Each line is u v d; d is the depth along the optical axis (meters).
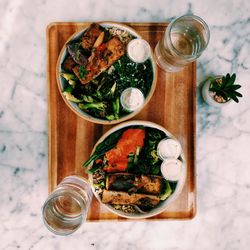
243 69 0.75
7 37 0.72
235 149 0.75
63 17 0.72
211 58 0.74
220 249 0.76
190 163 0.70
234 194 0.76
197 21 0.64
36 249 0.74
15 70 0.72
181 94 0.69
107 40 0.65
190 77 0.69
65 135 0.68
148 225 0.75
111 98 0.67
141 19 0.73
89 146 0.69
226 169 0.76
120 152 0.66
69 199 0.62
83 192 0.61
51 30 0.68
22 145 0.73
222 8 0.74
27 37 0.72
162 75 0.69
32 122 0.73
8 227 0.74
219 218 0.76
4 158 0.73
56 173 0.69
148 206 0.67
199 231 0.76
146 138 0.68
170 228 0.75
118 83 0.68
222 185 0.76
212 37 0.74
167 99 0.69
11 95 0.73
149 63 0.67
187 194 0.70
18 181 0.74
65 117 0.68
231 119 0.75
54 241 0.74
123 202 0.66
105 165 0.67
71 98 0.65
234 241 0.77
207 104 0.74
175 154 0.66
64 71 0.66
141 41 0.65
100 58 0.65
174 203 0.70
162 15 0.73
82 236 0.74
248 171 0.76
